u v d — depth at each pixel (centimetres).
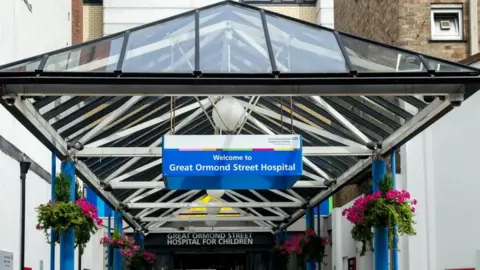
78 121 1174
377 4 2077
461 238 1561
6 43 1416
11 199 1350
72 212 1177
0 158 1262
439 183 1625
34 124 1012
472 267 1524
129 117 1310
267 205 1962
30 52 1703
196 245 2877
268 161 1155
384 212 1136
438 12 1892
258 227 2702
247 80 844
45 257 1702
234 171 1154
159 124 1416
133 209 2153
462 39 1886
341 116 1234
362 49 905
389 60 887
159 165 1705
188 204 1961
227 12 977
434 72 849
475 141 1524
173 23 956
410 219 1154
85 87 849
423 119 1023
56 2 2147
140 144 1512
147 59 886
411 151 1658
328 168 1584
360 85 861
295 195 1938
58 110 1069
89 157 1286
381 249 1170
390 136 1188
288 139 1160
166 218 2289
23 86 845
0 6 1362
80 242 1212
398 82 850
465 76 848
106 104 1193
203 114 1484
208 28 941
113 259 2009
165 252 2867
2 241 1277
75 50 897
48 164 1775
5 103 874
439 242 1623
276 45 914
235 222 2892
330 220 2456
